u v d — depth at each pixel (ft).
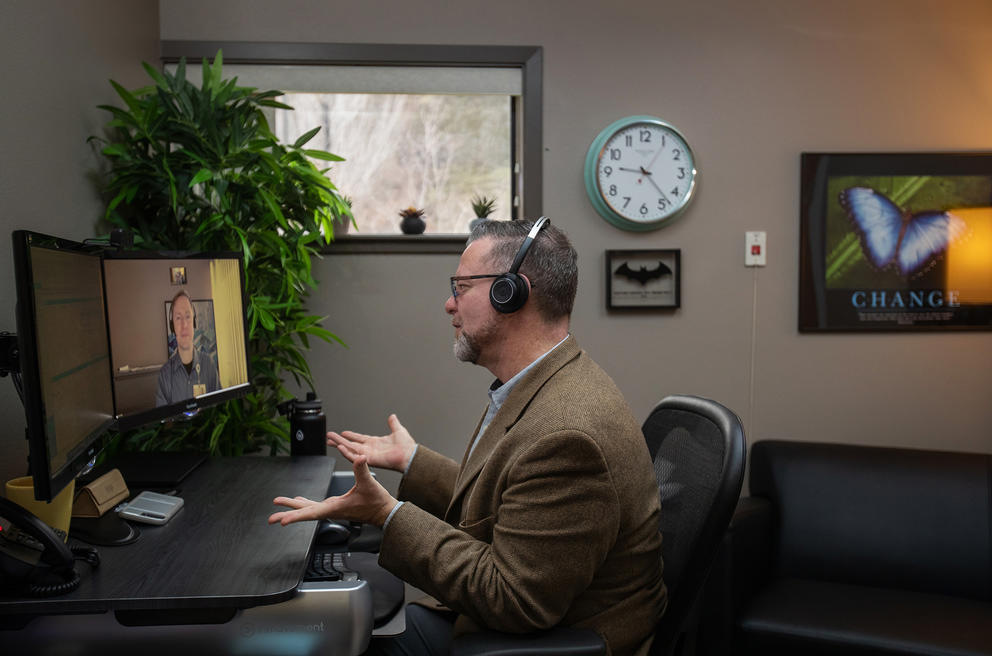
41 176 5.61
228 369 6.10
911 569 7.00
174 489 5.00
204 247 7.03
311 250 7.82
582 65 8.77
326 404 8.79
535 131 8.74
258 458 6.07
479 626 3.70
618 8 8.77
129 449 6.70
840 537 7.27
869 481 7.39
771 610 6.31
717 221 8.97
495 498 3.77
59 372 3.59
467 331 4.21
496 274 4.11
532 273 4.08
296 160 7.21
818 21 8.92
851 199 8.98
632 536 3.72
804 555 7.34
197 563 3.61
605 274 8.85
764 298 9.05
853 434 9.16
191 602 3.18
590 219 8.85
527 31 8.70
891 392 9.16
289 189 7.33
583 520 3.44
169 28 8.39
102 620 3.44
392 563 3.71
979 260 9.09
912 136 9.04
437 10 8.61
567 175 8.80
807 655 5.91
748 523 6.85
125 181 6.75
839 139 9.00
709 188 8.94
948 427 9.20
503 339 4.17
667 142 8.75
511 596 3.41
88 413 4.10
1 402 4.84
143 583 3.34
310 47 8.48
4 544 3.45
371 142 9.18
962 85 9.04
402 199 9.21
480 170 9.23
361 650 3.59
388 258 8.80
